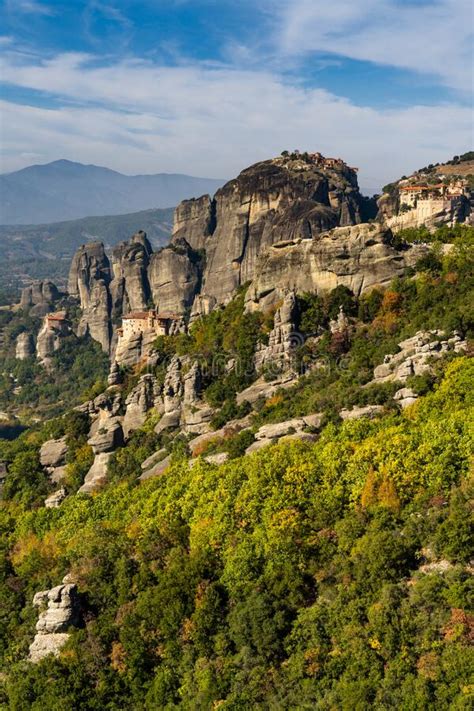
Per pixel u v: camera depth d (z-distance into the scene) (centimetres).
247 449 11381
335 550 8131
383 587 7269
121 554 9088
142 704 7594
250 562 8144
